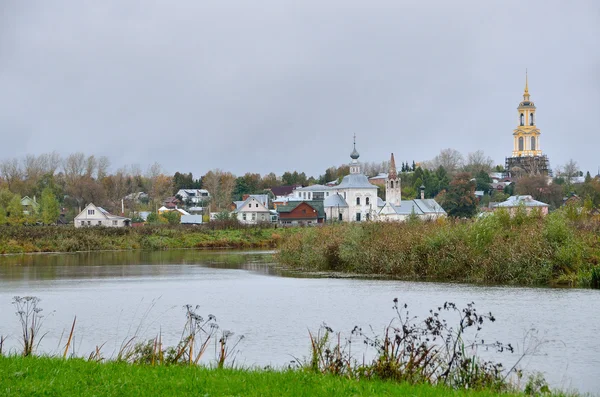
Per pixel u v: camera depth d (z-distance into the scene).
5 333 35.59
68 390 17.48
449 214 185.75
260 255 101.31
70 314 42.28
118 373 19.64
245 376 19.52
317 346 24.86
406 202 184.00
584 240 57.22
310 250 76.06
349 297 48.50
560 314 39.97
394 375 21.19
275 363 27.94
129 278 65.62
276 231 136.12
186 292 53.28
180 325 38.03
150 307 45.16
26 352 24.25
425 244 62.97
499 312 40.72
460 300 46.06
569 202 72.56
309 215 186.62
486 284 55.44
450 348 28.42
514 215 63.88
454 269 59.81
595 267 53.31
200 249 119.38
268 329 36.22
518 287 52.97
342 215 194.62
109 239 118.50
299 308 43.66
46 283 61.09
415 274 62.34
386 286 54.91
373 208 195.12
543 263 55.41
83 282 61.91
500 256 57.25
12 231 114.00
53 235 115.69
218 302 47.06
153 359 23.02
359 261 67.56
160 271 73.44
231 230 134.75
